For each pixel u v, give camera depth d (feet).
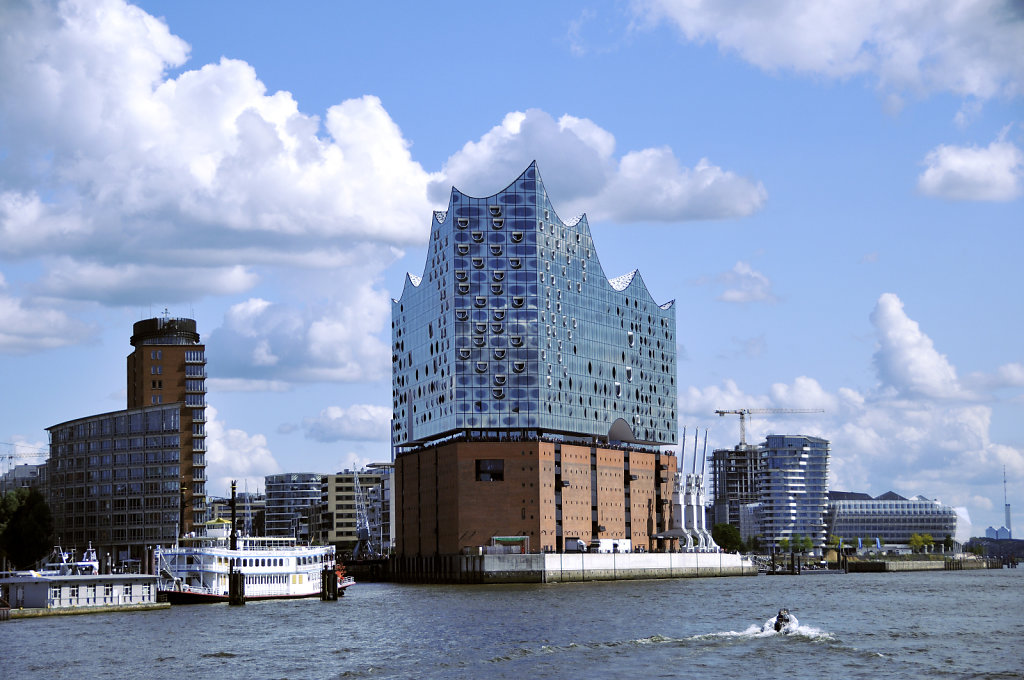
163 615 475.31
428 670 300.61
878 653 320.09
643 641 348.79
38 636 389.80
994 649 331.57
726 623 411.75
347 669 305.94
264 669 309.42
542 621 430.20
